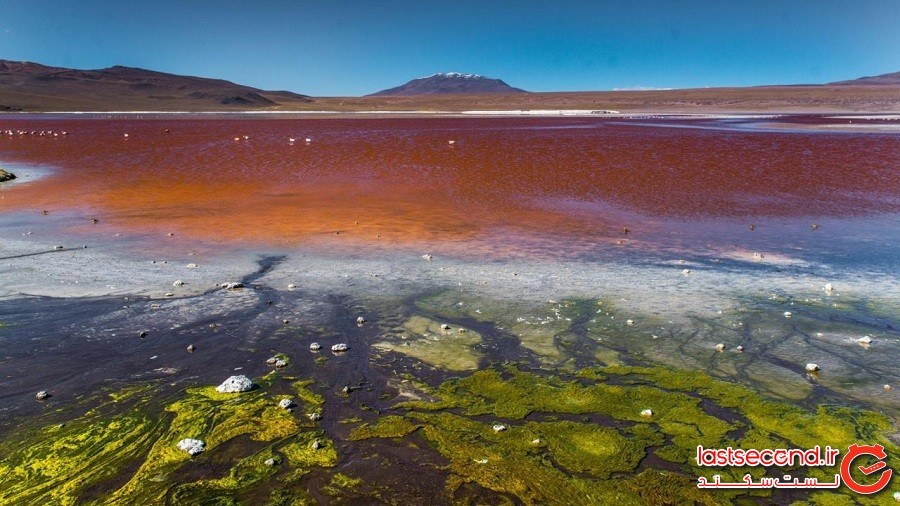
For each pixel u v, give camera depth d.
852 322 10.45
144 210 19.41
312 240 15.95
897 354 9.16
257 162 29.39
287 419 7.54
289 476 6.47
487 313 11.03
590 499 6.10
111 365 8.94
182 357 9.23
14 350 9.36
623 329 10.27
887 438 7.01
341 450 6.91
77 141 40.78
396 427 7.36
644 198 21.20
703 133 46.16
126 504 6.05
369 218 18.44
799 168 26.67
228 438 7.14
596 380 8.54
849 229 17.02
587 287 12.38
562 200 20.98
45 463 6.64
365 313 11.04
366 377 8.65
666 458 6.71
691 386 8.32
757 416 7.52
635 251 15.03
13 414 7.58
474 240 16.03
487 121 71.81
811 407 7.72
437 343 9.78
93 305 11.23
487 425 7.40
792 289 12.17
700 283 12.58
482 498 6.11
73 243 15.43
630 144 37.06
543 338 9.95
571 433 7.21
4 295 11.66
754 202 20.45
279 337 9.99
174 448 6.95
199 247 15.22
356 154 32.16
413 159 30.27
